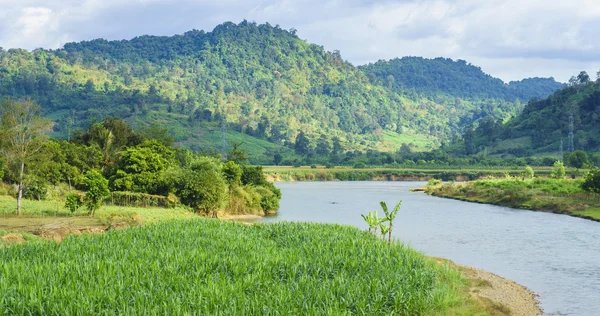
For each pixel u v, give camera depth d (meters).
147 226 41.19
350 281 26.16
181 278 24.25
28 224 42.97
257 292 23.72
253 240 36.88
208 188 71.88
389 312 24.44
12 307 19.98
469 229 63.69
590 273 39.19
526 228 64.81
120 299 20.91
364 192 141.50
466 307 28.05
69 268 24.81
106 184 53.25
